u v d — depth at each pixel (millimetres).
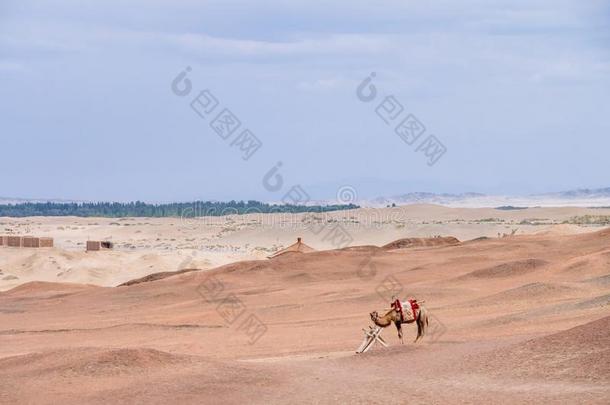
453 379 53219
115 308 139625
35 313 140375
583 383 48250
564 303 91562
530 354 55906
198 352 84188
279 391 52594
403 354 64000
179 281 160500
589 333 56844
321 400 49594
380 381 53844
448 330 84625
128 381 56000
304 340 88562
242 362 62938
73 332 110438
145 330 107750
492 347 62281
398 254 179125
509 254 167500
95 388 54812
